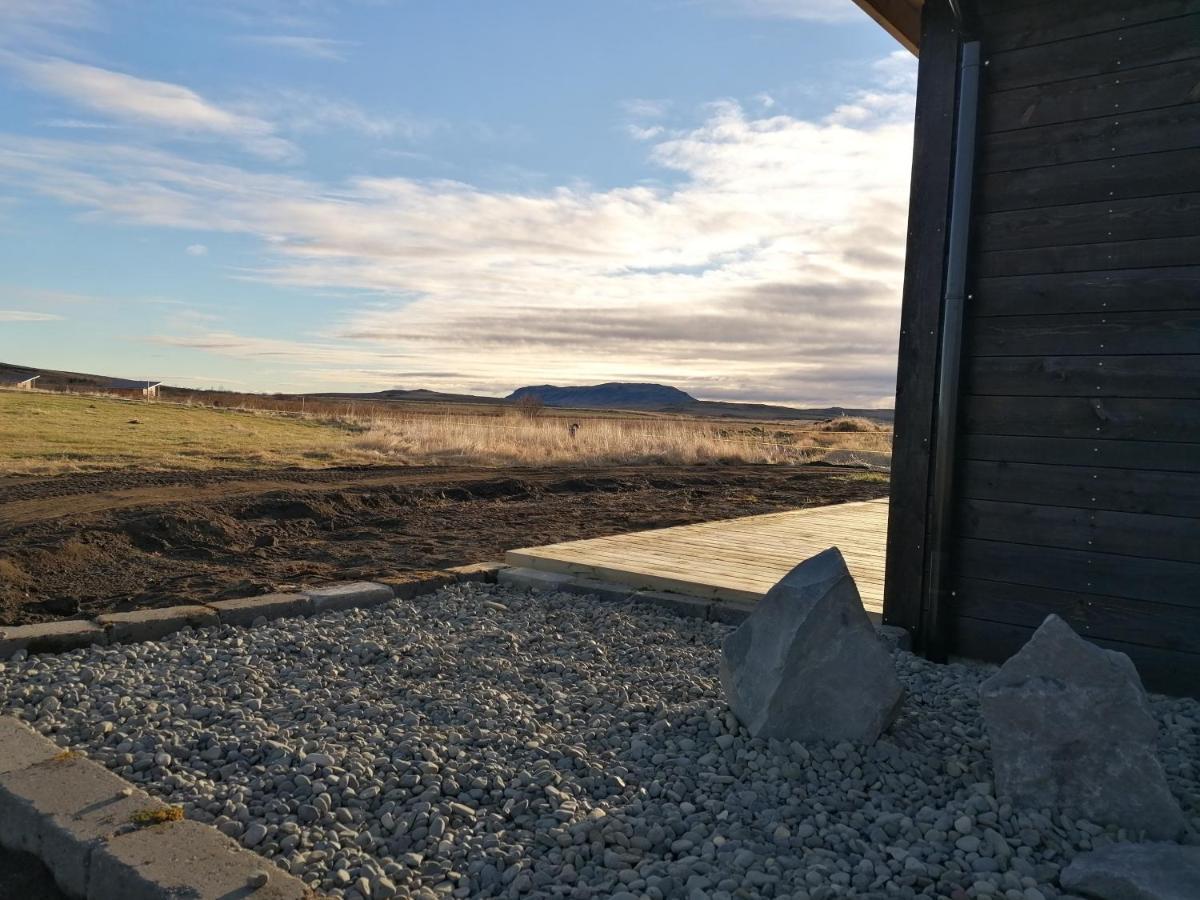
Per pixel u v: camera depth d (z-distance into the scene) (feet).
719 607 18.31
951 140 14.90
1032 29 14.26
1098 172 13.80
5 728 11.12
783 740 11.25
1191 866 8.10
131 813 8.92
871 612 16.74
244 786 10.06
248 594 19.92
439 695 13.33
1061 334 14.16
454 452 65.87
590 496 42.14
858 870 8.32
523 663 15.15
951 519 15.14
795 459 68.39
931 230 15.17
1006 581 14.80
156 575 22.75
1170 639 13.35
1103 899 7.90
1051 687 9.86
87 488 38.24
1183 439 13.20
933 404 15.28
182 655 15.21
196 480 43.24
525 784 10.29
